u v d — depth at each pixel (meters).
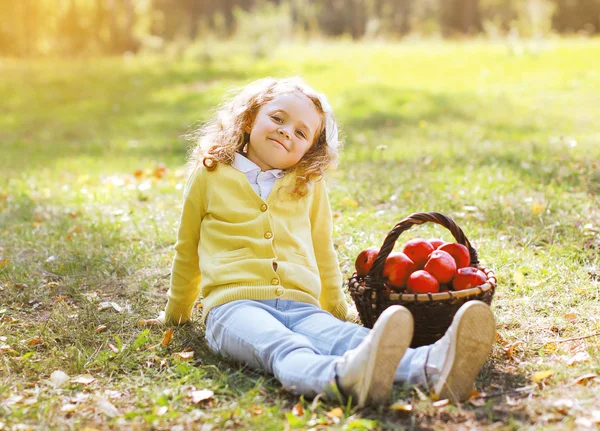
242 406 2.34
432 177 5.82
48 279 3.82
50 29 34.56
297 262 2.87
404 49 18.59
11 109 13.59
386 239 2.67
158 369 2.72
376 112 10.84
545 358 2.69
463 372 2.30
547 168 5.77
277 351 2.46
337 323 2.60
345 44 21.97
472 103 11.12
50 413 2.32
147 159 8.02
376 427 2.17
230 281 2.76
